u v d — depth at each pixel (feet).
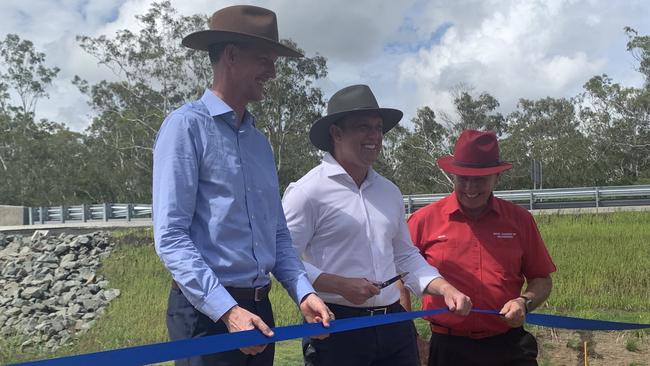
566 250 44.52
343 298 11.25
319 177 11.57
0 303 55.98
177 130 8.40
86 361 5.88
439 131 162.81
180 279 7.82
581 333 24.50
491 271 12.21
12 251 75.15
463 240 12.38
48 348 41.91
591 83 156.87
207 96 8.96
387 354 11.44
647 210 61.36
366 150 11.44
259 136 9.49
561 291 34.81
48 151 188.65
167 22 144.15
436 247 12.62
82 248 68.03
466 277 12.25
